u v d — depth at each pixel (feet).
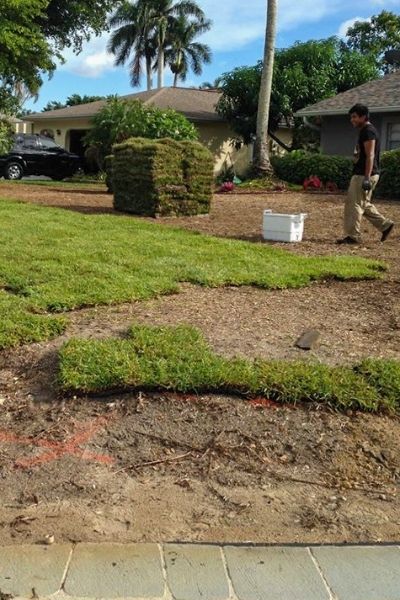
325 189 58.49
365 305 19.03
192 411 11.77
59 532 8.93
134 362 12.88
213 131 89.04
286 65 80.18
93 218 33.37
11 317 15.87
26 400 12.30
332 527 9.24
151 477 10.23
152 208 36.65
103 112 64.39
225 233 32.17
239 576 8.18
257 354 14.28
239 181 69.77
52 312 17.16
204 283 20.70
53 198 47.03
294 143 82.12
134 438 11.12
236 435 11.21
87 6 73.61
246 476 10.29
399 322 17.28
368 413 11.87
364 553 8.70
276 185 61.00
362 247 28.63
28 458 10.59
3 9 58.95
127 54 175.11
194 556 8.52
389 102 61.98
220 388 12.25
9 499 9.64
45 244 24.91
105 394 12.21
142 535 8.93
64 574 8.11
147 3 169.99
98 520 9.21
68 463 10.48
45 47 64.34
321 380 12.45
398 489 10.15
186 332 14.98
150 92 100.58
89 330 15.60
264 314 17.69
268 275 21.63
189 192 37.76
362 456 10.85
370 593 7.98
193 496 9.82
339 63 82.53
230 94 81.46
